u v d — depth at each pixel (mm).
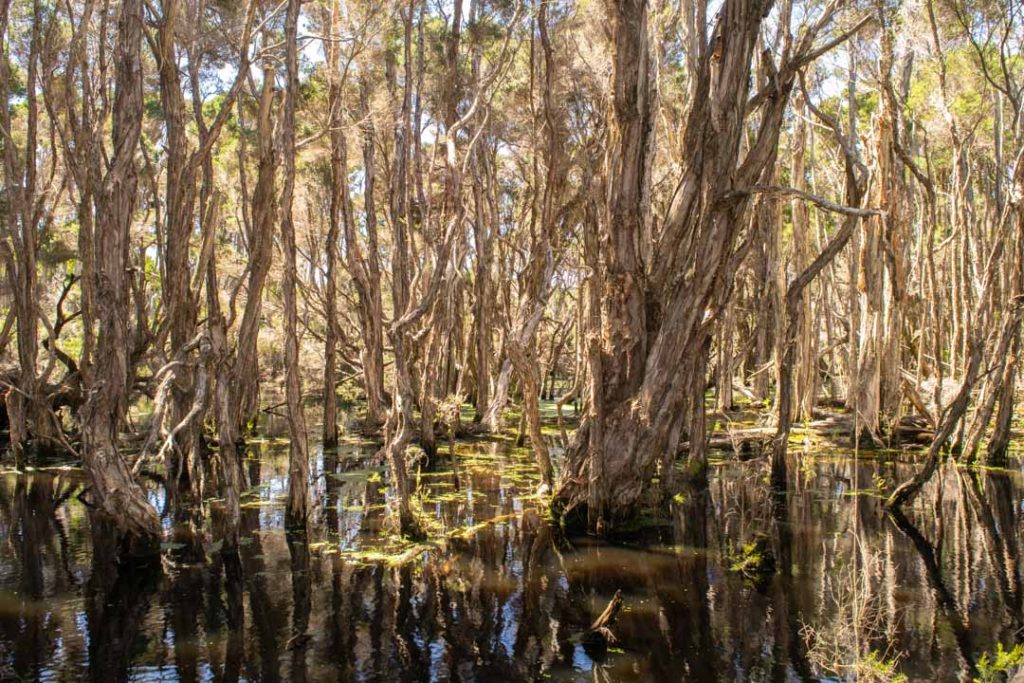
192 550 9281
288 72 9492
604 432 10141
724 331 22469
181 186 12922
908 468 14648
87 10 13938
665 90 17844
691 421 13531
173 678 5898
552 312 32312
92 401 8578
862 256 16188
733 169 9812
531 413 11820
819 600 7543
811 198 9258
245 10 13398
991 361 14203
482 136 19891
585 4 15695
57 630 6848
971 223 19531
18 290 15445
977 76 17688
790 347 13086
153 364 13258
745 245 10383
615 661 6219
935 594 7676
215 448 17156
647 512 10719
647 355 10148
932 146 24297
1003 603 7402
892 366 17047
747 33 9586
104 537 9992
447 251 10555
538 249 12922
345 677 5918
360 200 26656
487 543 9664
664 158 18766
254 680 5871
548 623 7031
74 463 15406
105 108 14391
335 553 9180
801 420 19141
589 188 14383
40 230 18578
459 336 24062
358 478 13992
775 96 10102
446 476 14078
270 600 7613
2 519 10992
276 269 24250
